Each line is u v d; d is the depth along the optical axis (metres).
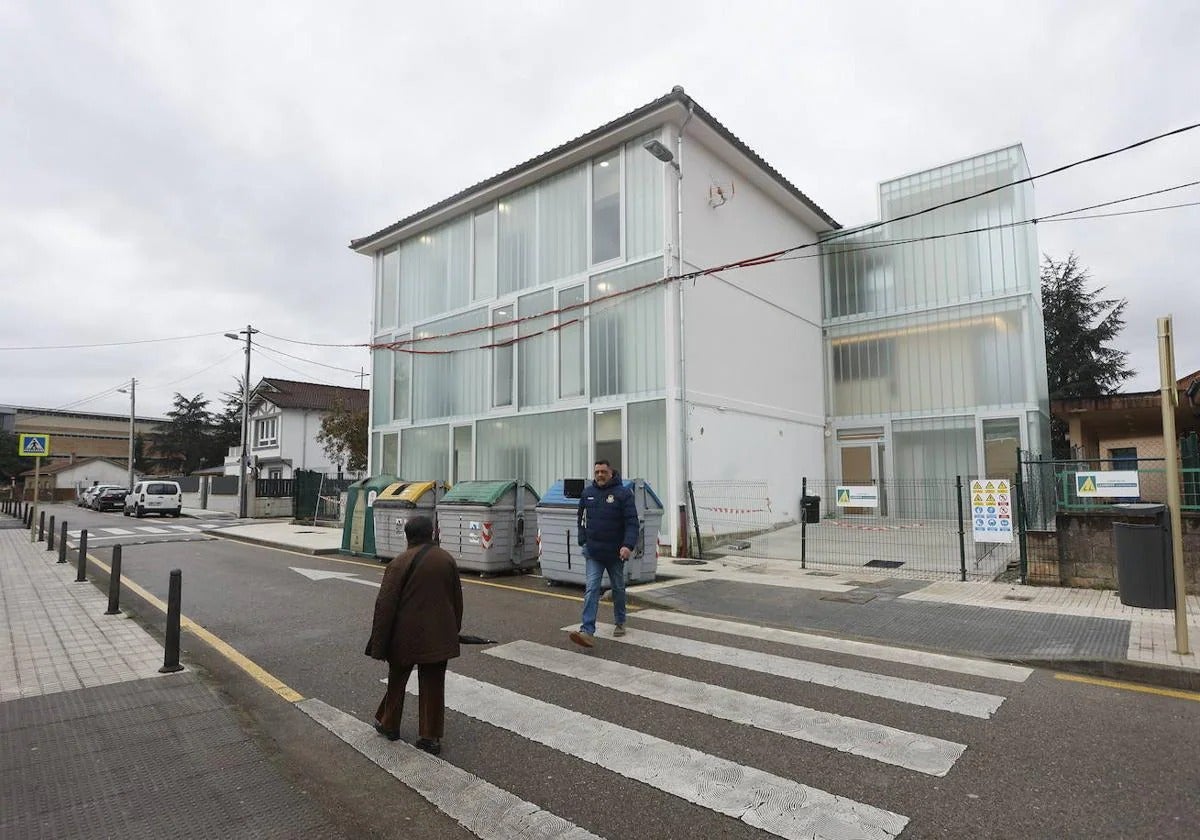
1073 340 33.31
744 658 6.38
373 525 14.30
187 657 6.63
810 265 21.05
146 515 32.75
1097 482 9.32
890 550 13.12
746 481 16.58
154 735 4.55
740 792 3.76
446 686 5.62
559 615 8.34
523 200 18.06
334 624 7.99
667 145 14.87
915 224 19.98
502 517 11.55
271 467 42.84
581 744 4.44
